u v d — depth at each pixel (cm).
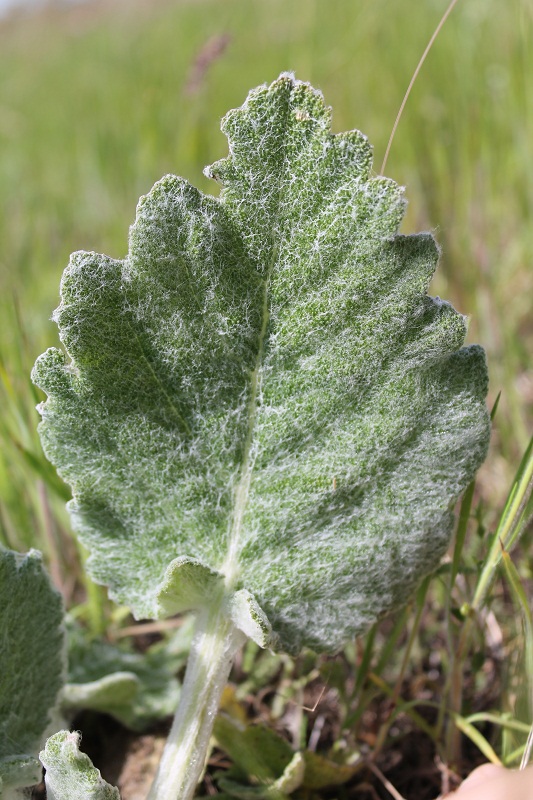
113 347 42
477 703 49
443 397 42
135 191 96
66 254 88
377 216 41
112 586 43
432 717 49
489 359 62
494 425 59
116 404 42
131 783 47
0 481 53
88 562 43
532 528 50
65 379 42
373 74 101
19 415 52
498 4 94
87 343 41
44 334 62
